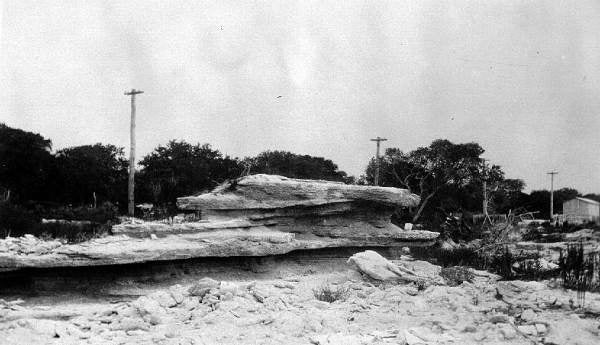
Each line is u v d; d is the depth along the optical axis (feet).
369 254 42.39
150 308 29.89
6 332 25.03
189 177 103.35
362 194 52.19
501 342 23.93
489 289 34.55
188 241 41.16
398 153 129.49
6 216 56.34
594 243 58.08
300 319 28.32
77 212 78.33
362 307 31.96
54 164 98.53
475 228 85.81
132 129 89.61
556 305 29.81
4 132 93.25
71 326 26.91
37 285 35.73
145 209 88.02
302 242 47.67
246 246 42.65
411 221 106.22
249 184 48.34
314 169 129.80
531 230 86.69
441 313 29.63
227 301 31.37
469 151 121.08
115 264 36.60
